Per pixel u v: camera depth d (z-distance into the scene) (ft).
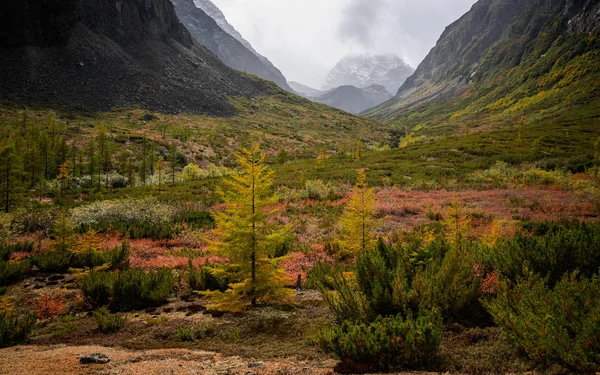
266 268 28.53
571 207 70.79
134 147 253.24
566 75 480.23
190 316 27.91
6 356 19.21
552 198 82.12
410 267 25.70
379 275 22.95
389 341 15.49
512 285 21.17
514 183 110.22
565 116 328.08
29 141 169.17
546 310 14.96
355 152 232.94
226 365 16.76
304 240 59.67
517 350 14.98
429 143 247.09
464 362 14.98
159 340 22.65
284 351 18.53
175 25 647.15
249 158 28.25
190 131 333.42
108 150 199.82
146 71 470.80
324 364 16.42
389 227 64.49
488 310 18.44
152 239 63.00
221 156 266.36
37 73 355.15
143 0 565.53
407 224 67.51
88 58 414.62
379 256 25.31
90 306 31.60
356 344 16.06
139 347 21.15
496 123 429.79
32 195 135.23
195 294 34.91
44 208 81.30
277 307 28.12
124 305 31.81
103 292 32.48
